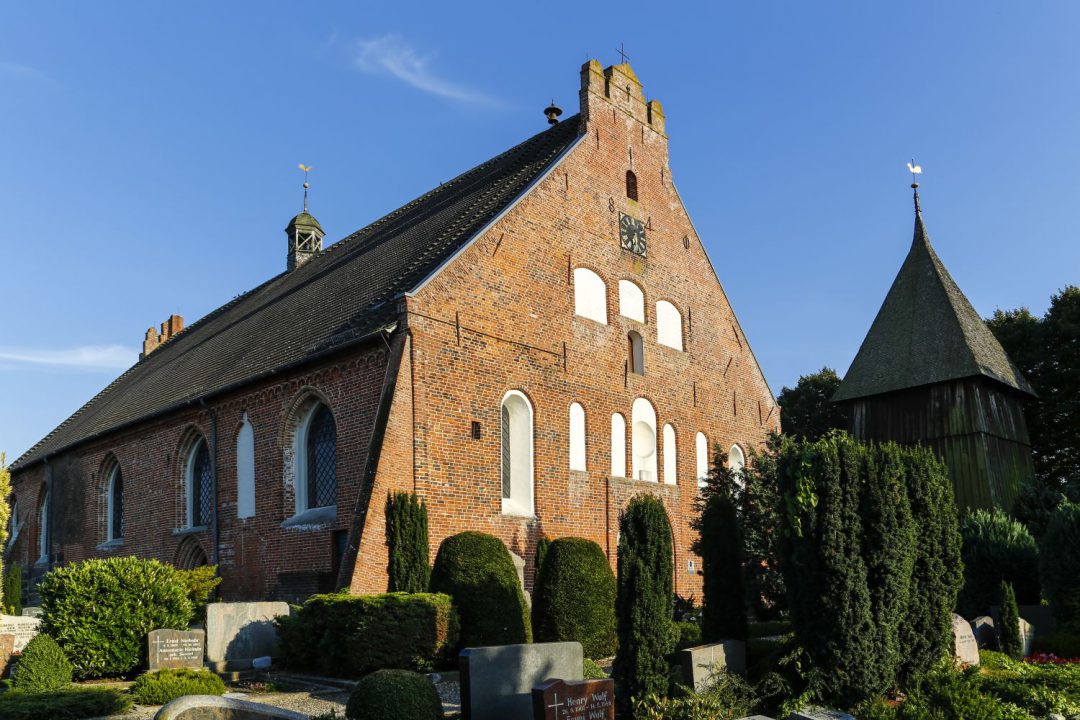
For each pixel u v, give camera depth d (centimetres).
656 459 2623
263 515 2289
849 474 1206
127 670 1609
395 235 2883
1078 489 2992
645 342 2664
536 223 2358
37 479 3756
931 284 3297
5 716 1184
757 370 3159
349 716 1066
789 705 1135
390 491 1855
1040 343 4081
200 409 2617
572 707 1026
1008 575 2139
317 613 1627
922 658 1262
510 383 2194
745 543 1939
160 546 2748
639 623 1180
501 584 1669
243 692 1461
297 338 2448
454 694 1387
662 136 2898
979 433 2953
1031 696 1223
